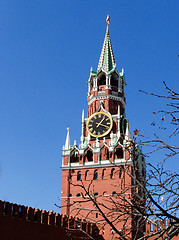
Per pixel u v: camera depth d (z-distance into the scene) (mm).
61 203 86312
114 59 100812
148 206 18094
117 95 96000
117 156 86688
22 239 53031
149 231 65062
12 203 52656
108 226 74375
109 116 91000
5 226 50688
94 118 91875
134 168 19000
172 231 18266
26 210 54656
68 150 90250
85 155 89250
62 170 89188
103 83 98562
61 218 61406
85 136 92375
